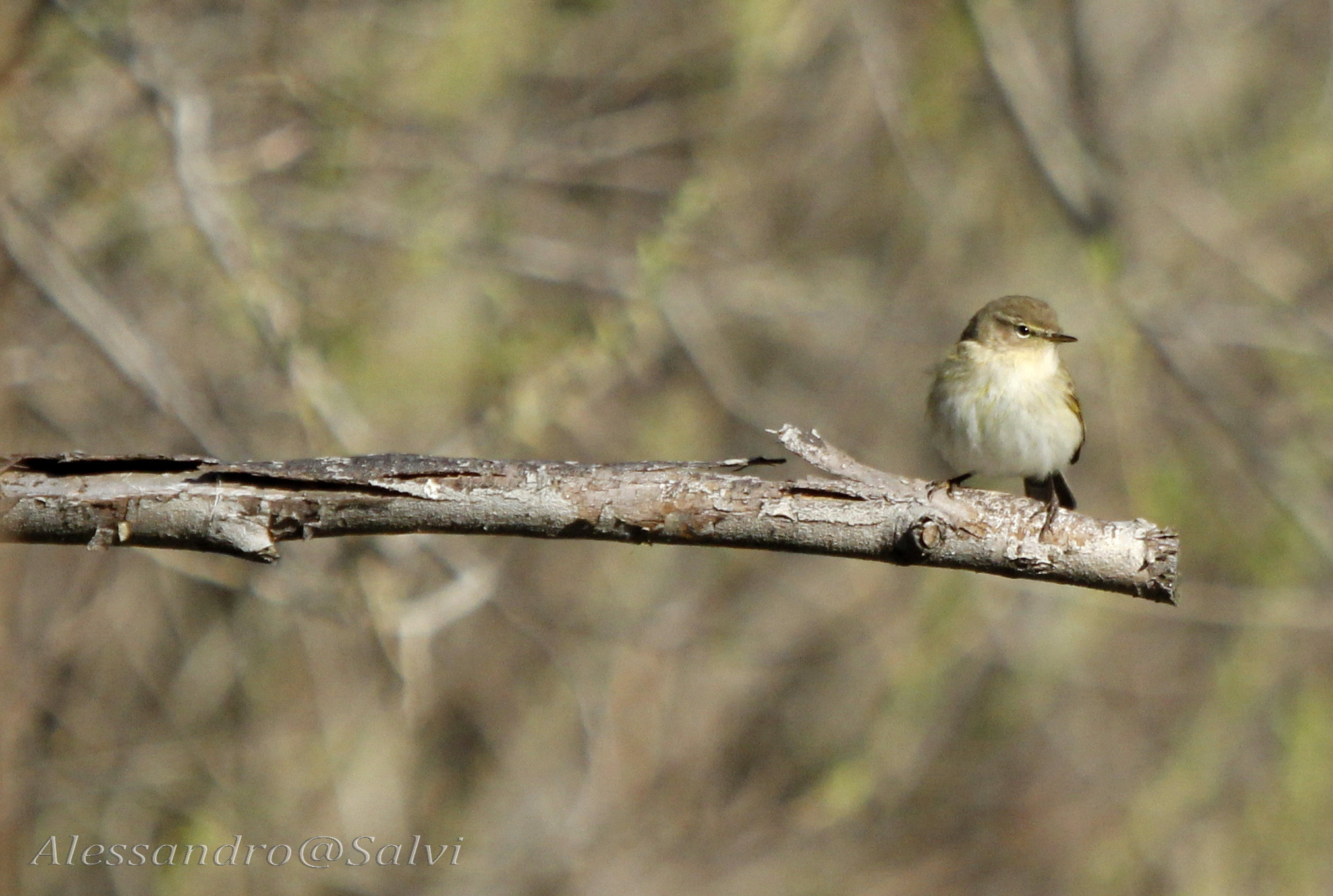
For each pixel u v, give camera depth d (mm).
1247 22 17438
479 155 13516
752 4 12961
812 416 16500
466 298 13352
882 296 15812
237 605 13375
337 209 12711
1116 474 16234
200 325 12734
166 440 12203
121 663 13297
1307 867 14758
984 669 17094
